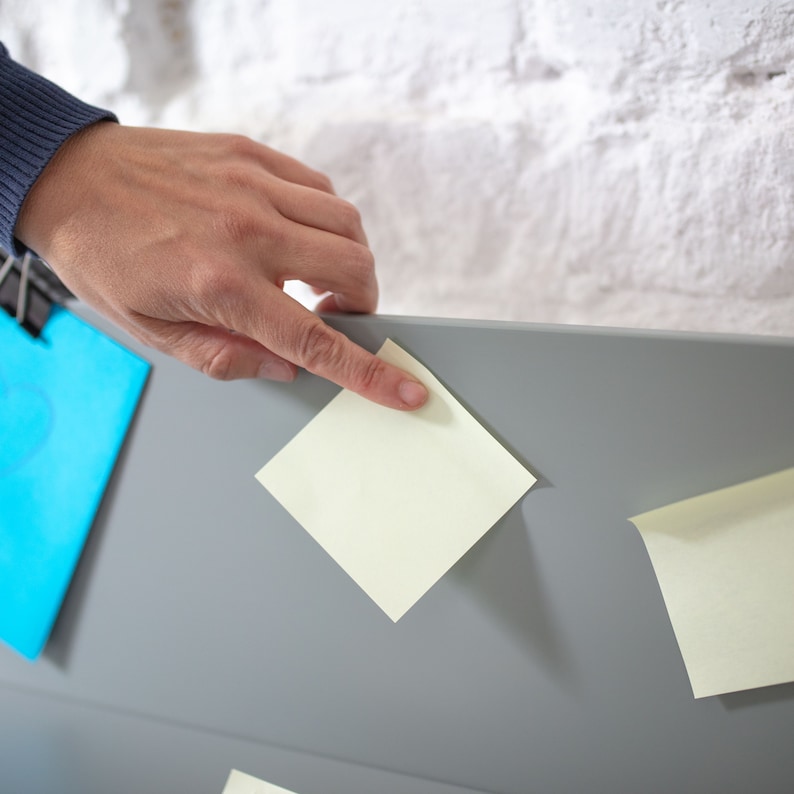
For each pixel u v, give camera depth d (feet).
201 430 1.54
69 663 1.64
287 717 1.50
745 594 1.25
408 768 1.44
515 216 1.77
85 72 1.97
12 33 2.01
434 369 1.39
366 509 1.43
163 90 2.01
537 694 1.37
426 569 1.38
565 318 1.82
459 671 1.41
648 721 1.31
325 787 1.48
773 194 1.51
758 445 1.24
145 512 1.58
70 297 1.72
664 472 1.29
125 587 1.60
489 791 1.40
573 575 1.34
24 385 1.68
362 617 1.45
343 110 1.84
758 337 1.23
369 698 1.46
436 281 1.91
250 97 1.93
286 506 1.47
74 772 1.61
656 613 1.30
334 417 1.46
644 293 1.72
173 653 1.57
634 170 1.61
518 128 1.68
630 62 1.53
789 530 1.23
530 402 1.34
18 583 1.67
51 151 1.47
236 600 1.52
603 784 1.34
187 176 1.50
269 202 1.50
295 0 1.79
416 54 1.74
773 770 1.25
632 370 1.29
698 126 1.53
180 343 1.50
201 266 1.40
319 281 1.51
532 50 1.65
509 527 1.37
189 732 1.56
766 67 1.45
